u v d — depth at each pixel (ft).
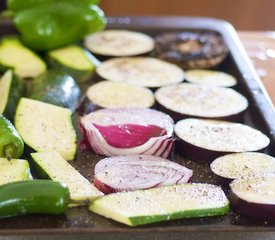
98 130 1.77
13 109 1.94
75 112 2.03
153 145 1.76
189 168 1.75
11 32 2.54
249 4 3.59
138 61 2.36
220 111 1.97
